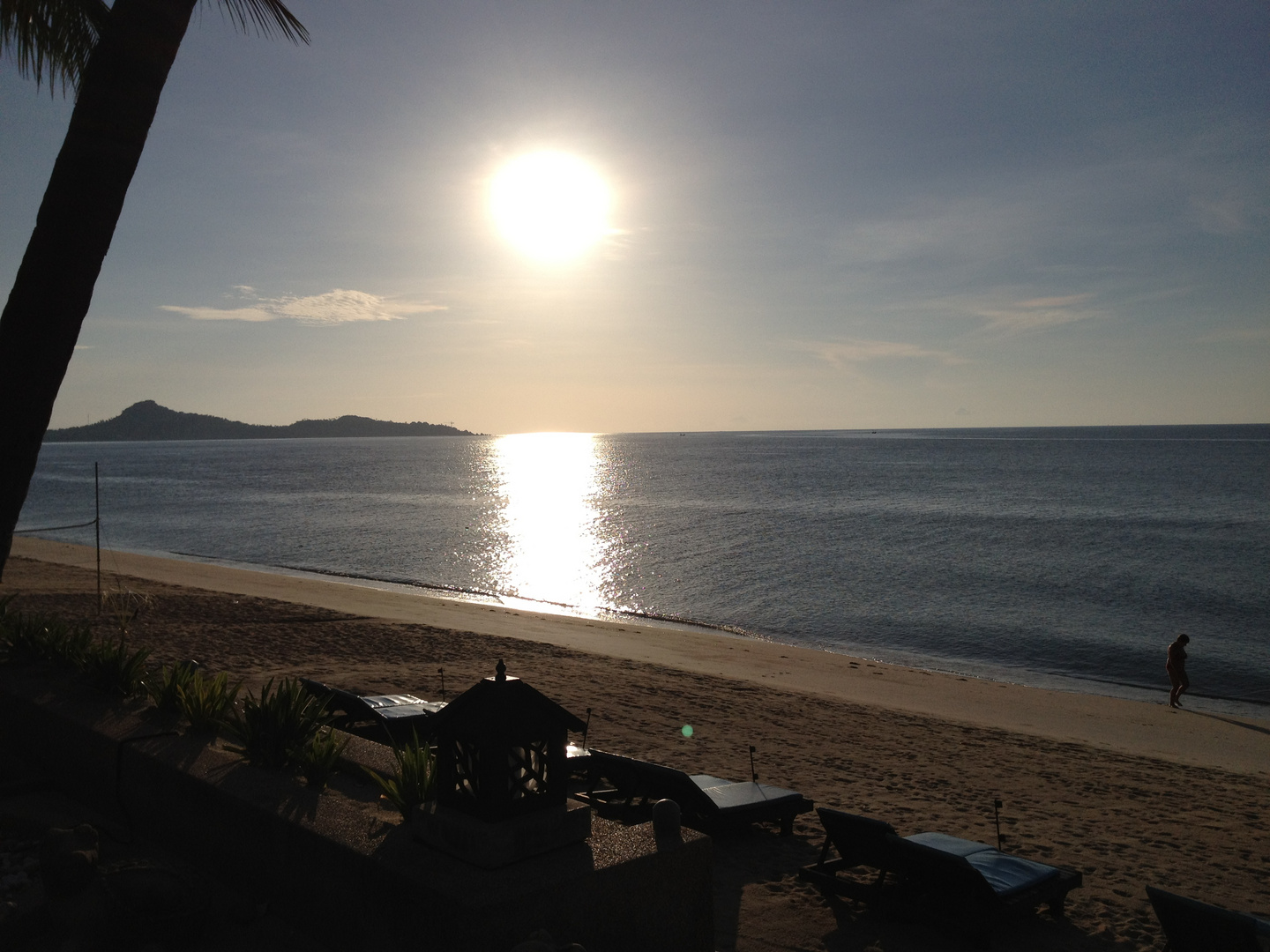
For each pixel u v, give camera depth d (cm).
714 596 3341
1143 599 3291
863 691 1769
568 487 9919
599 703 1328
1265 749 1474
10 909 416
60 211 534
